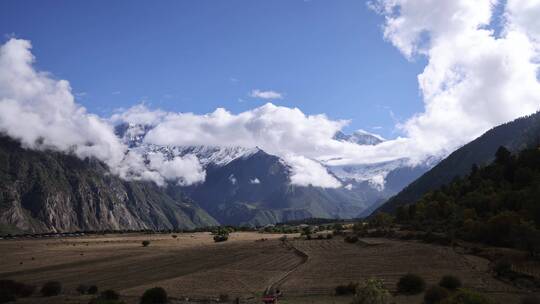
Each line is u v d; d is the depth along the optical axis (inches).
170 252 7214.6
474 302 2327.8
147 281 4434.1
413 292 3329.2
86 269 5497.1
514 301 2915.8
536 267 3976.4
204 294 3644.2
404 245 6210.6
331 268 4805.6
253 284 4077.3
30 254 7278.5
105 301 3100.4
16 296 3651.6
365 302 2210.9
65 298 3533.5
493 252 4889.3
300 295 3464.6
